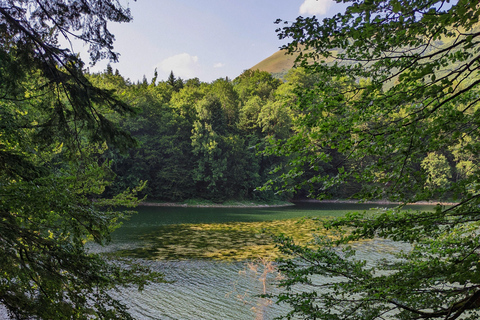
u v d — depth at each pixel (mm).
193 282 12945
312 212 40594
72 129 4965
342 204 53812
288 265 3877
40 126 4758
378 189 2797
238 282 12953
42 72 4527
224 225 28594
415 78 2303
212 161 51969
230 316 9938
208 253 17703
